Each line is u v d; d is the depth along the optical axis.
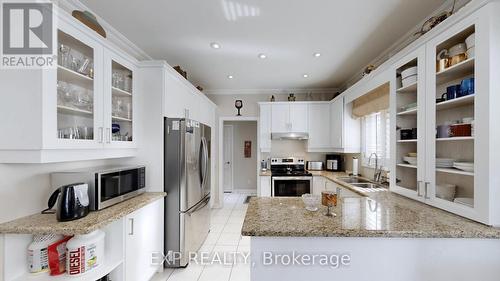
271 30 2.36
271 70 3.56
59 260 1.54
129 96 2.32
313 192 4.05
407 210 1.69
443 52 1.62
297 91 4.71
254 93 4.77
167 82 2.49
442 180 1.67
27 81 1.35
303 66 3.39
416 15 2.08
